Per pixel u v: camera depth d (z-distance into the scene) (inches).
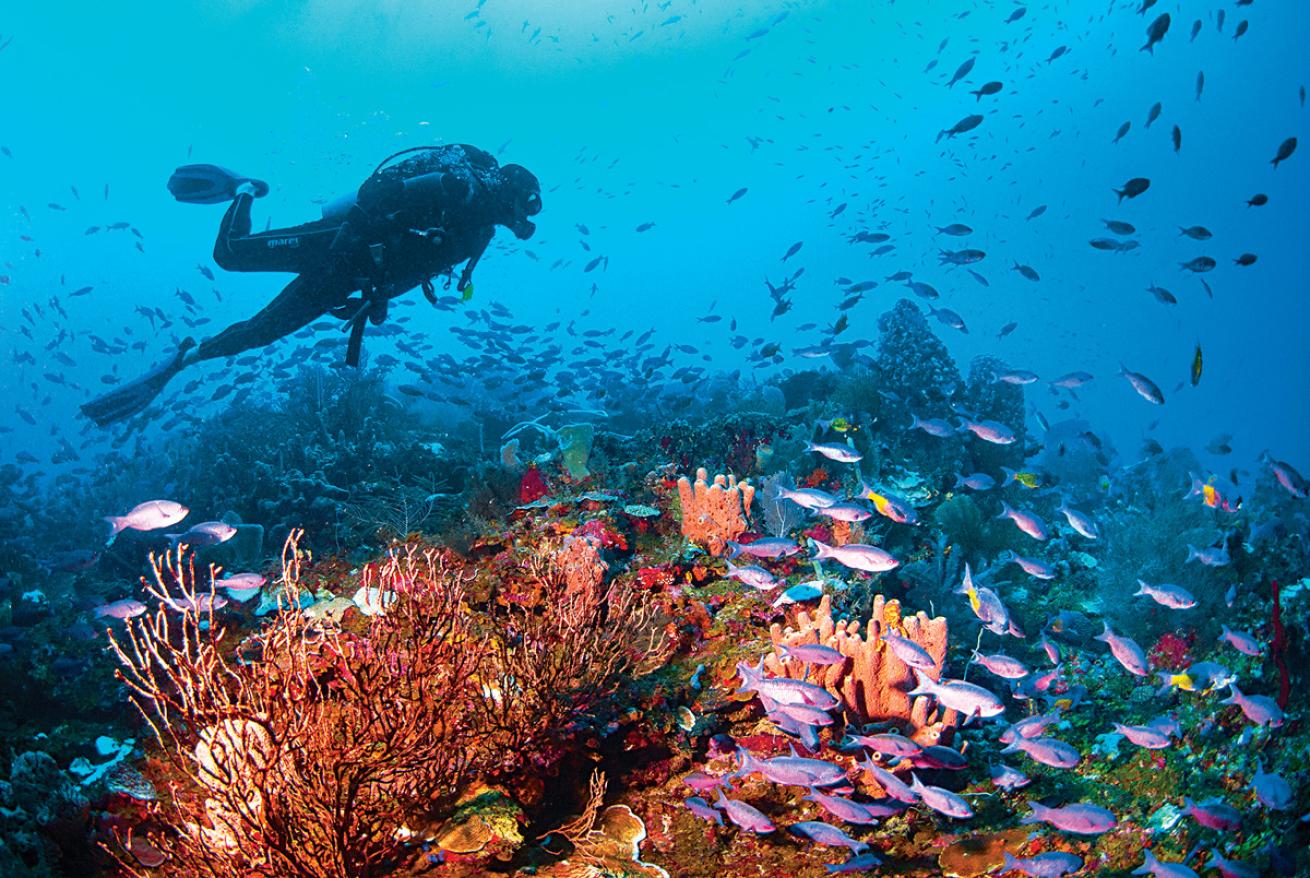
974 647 284.8
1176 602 235.1
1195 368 271.7
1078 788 200.8
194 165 350.0
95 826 165.8
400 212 325.4
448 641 177.0
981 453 440.5
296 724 139.3
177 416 533.6
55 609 288.8
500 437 566.3
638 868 161.3
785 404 532.4
